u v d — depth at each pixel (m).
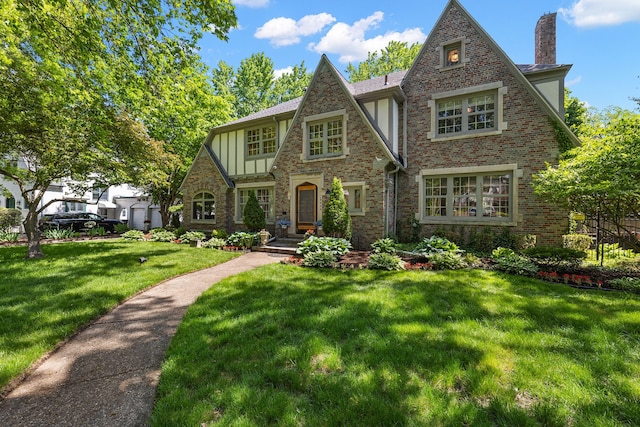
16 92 8.37
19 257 9.40
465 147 11.05
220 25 6.73
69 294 5.39
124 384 2.78
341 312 4.37
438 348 3.26
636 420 2.22
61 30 6.41
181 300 5.34
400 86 12.11
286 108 15.20
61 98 8.67
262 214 13.31
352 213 11.48
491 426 2.13
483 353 3.15
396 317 4.19
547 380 2.69
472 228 10.79
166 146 15.26
